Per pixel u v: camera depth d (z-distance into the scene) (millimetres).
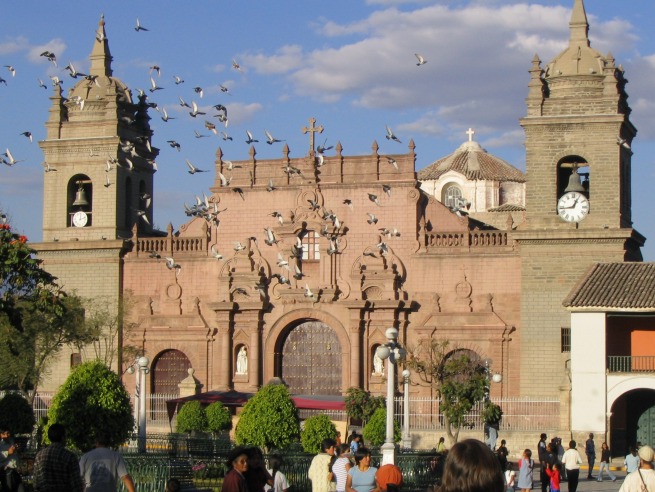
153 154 84250
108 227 79375
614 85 71688
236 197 78500
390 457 39562
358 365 74875
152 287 79000
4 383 72375
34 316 67875
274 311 77062
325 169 77125
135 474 36531
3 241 47688
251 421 49250
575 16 73750
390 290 74750
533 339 71688
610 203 71312
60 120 81000
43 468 23922
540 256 71875
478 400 62719
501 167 97812
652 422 65875
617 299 63375
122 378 77562
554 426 69500
